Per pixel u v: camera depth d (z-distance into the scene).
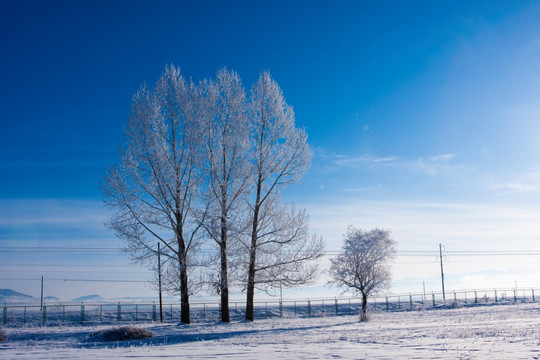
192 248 27.70
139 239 27.02
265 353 10.55
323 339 15.62
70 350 13.77
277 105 30.05
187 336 20.91
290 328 23.88
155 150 27.47
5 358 10.05
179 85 28.95
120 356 10.35
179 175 27.78
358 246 43.53
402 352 10.00
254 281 29.22
